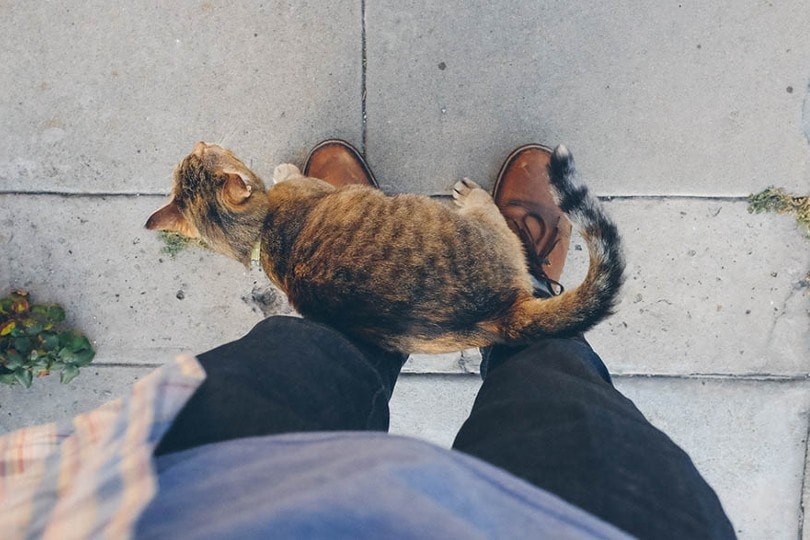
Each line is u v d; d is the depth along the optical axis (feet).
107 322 3.13
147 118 3.01
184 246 3.07
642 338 3.01
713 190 2.90
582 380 2.00
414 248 2.37
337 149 2.93
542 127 2.93
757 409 3.01
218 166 2.65
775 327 2.95
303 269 2.47
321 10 2.94
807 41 2.82
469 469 1.25
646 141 2.91
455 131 2.97
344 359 2.16
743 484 3.06
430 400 3.12
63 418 3.20
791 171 2.87
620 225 2.95
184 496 1.19
